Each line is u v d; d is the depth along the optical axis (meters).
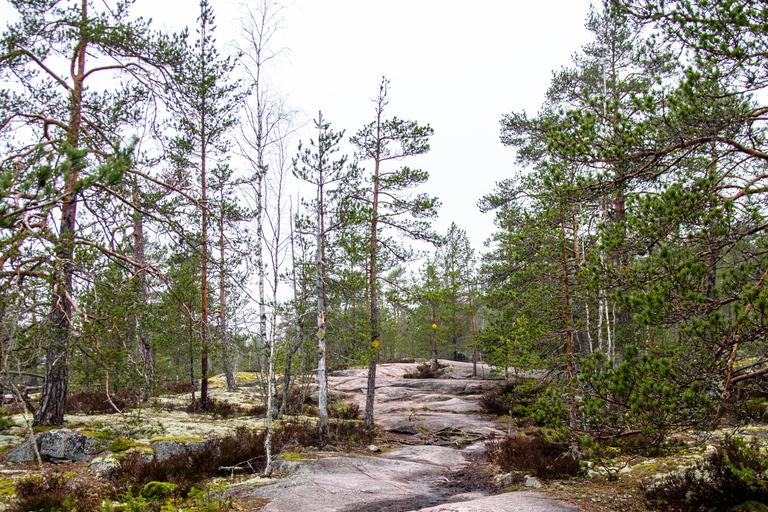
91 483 8.78
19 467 9.53
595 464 9.31
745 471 5.57
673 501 6.67
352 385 31.69
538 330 10.91
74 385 12.45
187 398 21.02
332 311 17.06
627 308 6.80
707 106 6.76
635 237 7.12
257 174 11.35
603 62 19.00
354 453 13.46
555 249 11.16
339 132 16.23
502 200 22.02
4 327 8.16
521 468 10.05
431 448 14.45
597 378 6.57
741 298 5.83
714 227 6.37
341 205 16.12
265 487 9.22
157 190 13.72
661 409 5.65
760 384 5.69
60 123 10.72
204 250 13.98
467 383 29.20
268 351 10.89
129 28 11.44
